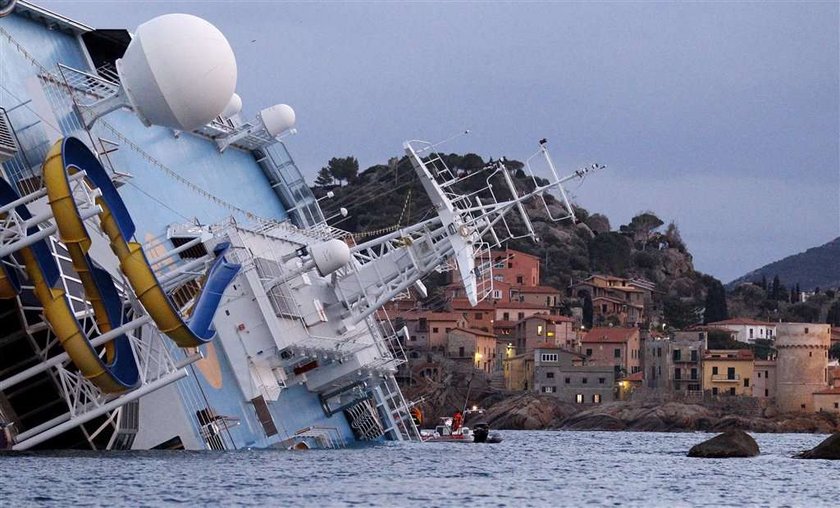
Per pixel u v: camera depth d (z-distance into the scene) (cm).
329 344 17000
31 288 12250
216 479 10975
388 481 11838
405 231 17488
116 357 12050
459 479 12525
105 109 14500
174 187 17700
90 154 11700
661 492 11738
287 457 14375
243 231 16162
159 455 13125
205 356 15238
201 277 14862
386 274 17575
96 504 8881
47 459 11919
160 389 14012
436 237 18538
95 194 11600
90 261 11575
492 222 17512
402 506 9594
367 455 16138
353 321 17438
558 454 19412
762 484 13025
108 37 17700
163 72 13288
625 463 16700
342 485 11138
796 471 15238
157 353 13612
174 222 16988
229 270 13938
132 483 10244
